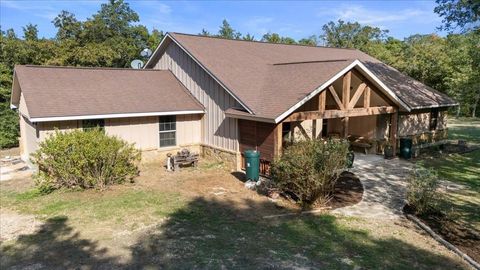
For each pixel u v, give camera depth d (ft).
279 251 24.89
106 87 55.11
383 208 34.68
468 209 34.37
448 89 120.78
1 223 30.60
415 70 129.29
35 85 50.06
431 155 61.77
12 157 61.82
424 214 32.89
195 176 47.14
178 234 27.89
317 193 35.24
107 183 41.98
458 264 23.61
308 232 28.60
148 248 25.20
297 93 43.86
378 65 79.77
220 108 52.70
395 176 47.14
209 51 59.67
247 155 42.70
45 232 28.45
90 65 106.52
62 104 47.39
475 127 107.14
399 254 24.86
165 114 52.90
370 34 180.75
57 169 39.27
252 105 45.50
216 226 29.76
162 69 67.97
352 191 40.27
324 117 46.39
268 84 50.96
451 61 117.80
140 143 53.57
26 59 93.45
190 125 57.72
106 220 30.96
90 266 22.50
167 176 46.98
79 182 40.98
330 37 186.09
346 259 23.84
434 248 26.02
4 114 72.43
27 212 33.37
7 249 25.31
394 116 57.31
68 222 30.58
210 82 54.44
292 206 35.09
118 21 132.57
